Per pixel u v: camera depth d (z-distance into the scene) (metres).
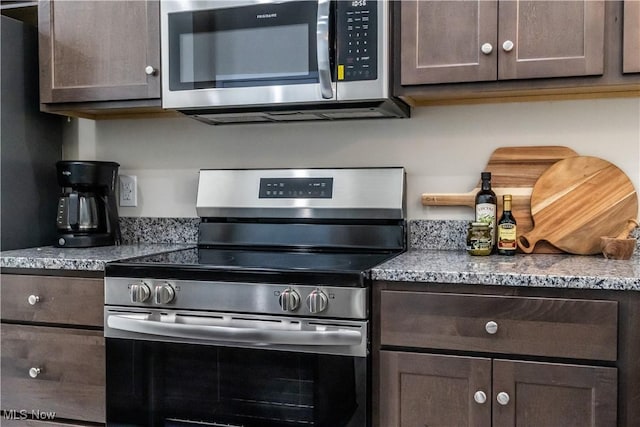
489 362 1.37
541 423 1.34
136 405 1.59
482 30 1.60
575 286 1.30
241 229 2.00
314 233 1.93
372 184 1.88
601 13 1.51
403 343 1.42
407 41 1.65
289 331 1.41
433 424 1.41
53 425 1.70
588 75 1.54
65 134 2.25
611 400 1.29
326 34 1.62
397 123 1.96
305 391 1.46
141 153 2.22
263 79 1.71
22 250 1.93
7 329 1.73
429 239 1.93
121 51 1.89
